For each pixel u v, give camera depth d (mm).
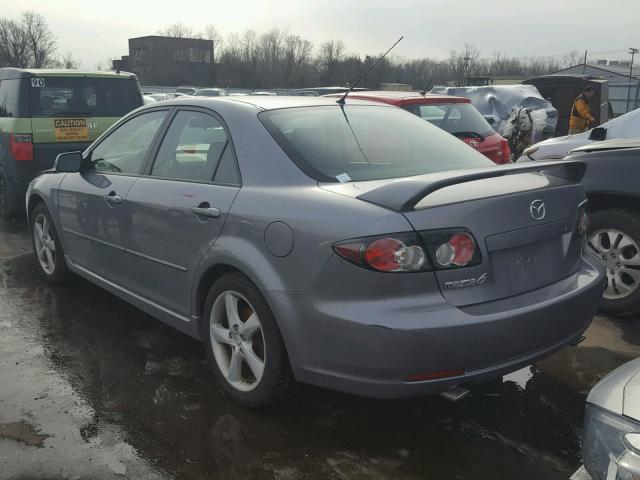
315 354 2775
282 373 3021
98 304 4871
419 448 2916
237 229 3090
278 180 3062
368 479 2688
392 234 2551
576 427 3102
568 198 3096
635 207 4605
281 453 2873
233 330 3240
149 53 92375
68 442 2939
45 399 3346
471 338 2566
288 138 3227
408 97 7680
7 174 7539
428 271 2572
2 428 3051
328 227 2691
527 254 2881
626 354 3984
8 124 7457
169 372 3695
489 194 2773
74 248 4793
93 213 4363
